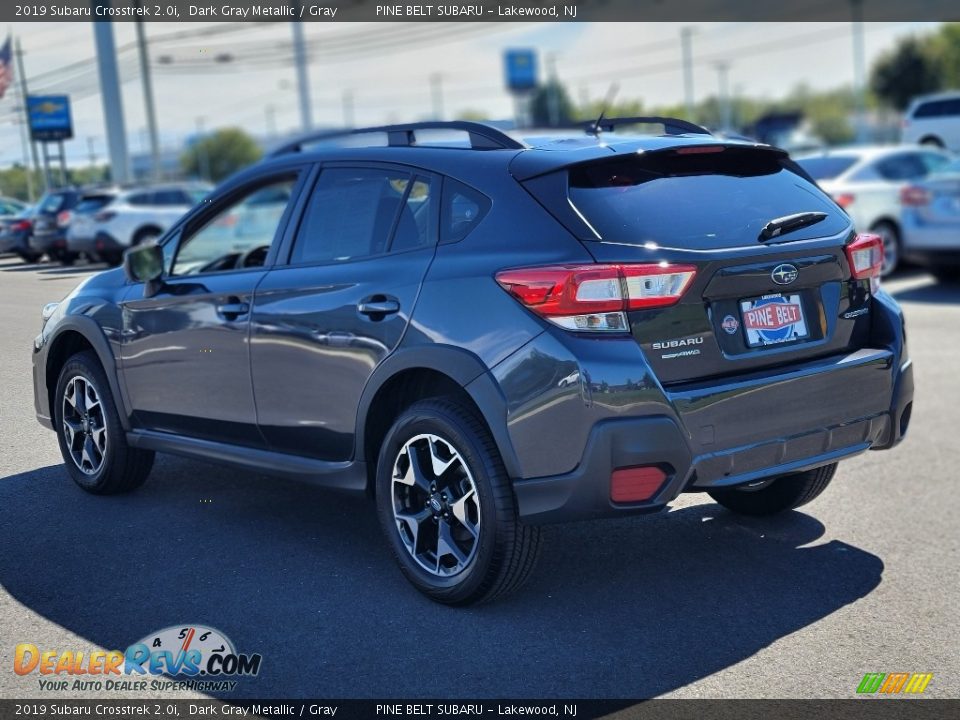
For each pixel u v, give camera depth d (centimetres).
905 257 1284
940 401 709
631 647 338
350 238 404
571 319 330
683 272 335
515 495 342
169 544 423
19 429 511
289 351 404
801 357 367
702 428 337
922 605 374
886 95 7294
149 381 460
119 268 498
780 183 386
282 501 481
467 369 345
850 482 531
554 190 350
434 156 390
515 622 356
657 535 446
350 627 350
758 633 350
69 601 367
